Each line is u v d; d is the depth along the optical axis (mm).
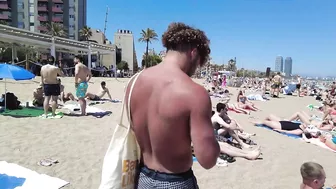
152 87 1647
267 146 6750
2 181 3961
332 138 7105
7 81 18828
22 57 45438
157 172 1683
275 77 21547
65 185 4047
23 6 70875
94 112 9328
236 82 34812
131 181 1822
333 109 9836
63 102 11234
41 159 4930
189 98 1523
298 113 9602
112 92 17109
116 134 1851
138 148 1815
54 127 7141
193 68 1769
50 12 73438
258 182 4586
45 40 32656
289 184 4578
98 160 5070
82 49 38531
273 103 17156
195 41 1708
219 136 6422
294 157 6016
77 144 5895
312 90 28531
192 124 1521
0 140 5793
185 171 1684
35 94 9969
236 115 11258
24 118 7953
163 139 1604
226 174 4832
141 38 68750
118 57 74750
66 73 34906
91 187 4055
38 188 3889
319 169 3281
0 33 27359
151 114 1637
